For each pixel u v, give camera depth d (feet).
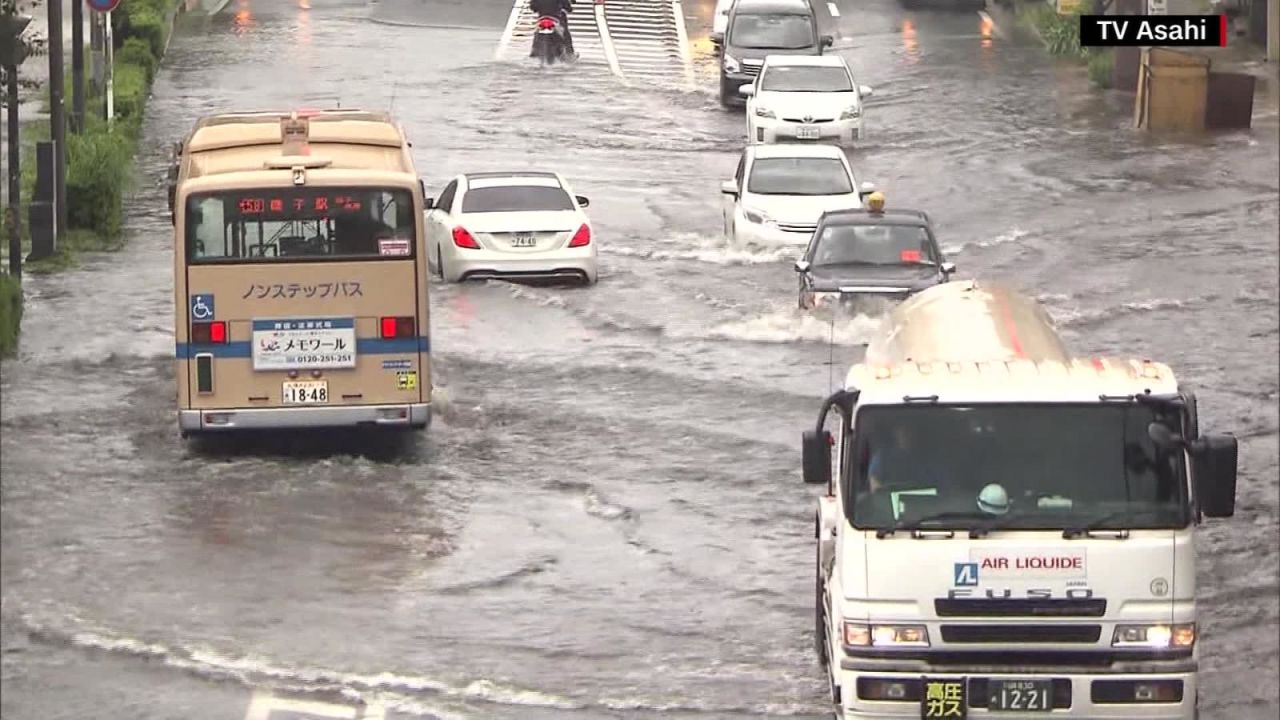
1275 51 508.53
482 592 184.34
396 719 153.58
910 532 133.69
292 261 220.43
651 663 166.61
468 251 312.71
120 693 158.71
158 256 333.42
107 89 418.31
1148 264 331.57
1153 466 134.62
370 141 232.12
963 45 551.59
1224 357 274.57
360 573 189.26
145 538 198.90
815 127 432.66
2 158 375.45
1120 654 133.49
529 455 229.66
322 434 237.45
